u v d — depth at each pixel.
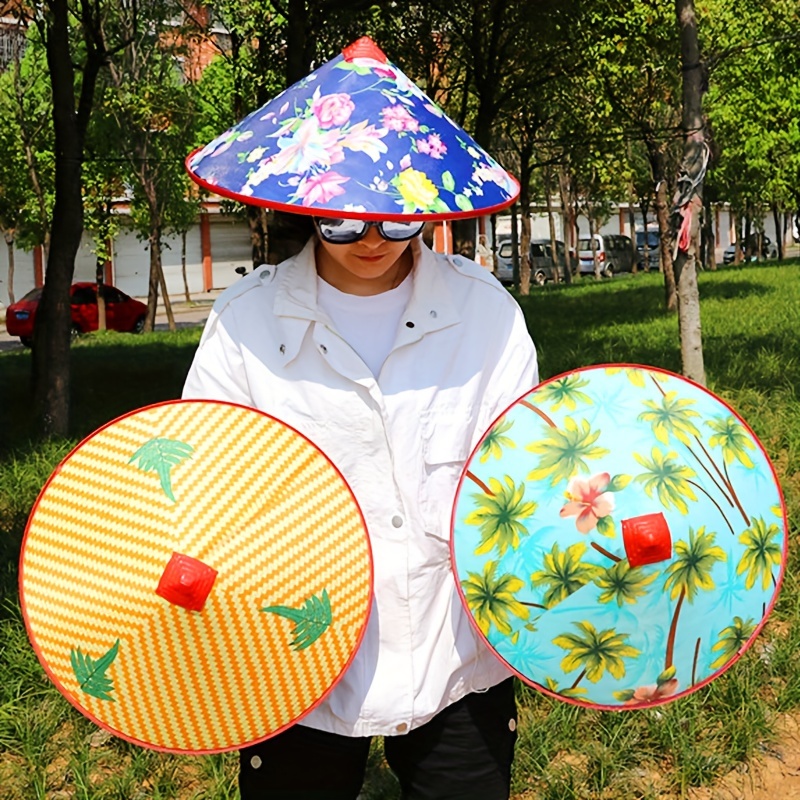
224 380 2.30
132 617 2.01
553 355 12.52
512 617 2.12
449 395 2.30
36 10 9.20
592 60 15.30
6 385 13.14
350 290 2.32
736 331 13.81
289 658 2.06
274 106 2.19
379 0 11.20
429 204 2.02
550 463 2.13
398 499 2.26
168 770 3.66
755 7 14.80
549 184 36.59
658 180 19.50
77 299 25.31
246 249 42.38
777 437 7.52
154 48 21.77
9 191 25.81
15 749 3.83
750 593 2.15
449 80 18.94
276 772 2.29
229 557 2.03
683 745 3.63
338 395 2.25
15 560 5.63
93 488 2.07
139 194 26.25
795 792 3.53
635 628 2.11
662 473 2.11
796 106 24.88
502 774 2.36
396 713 2.24
